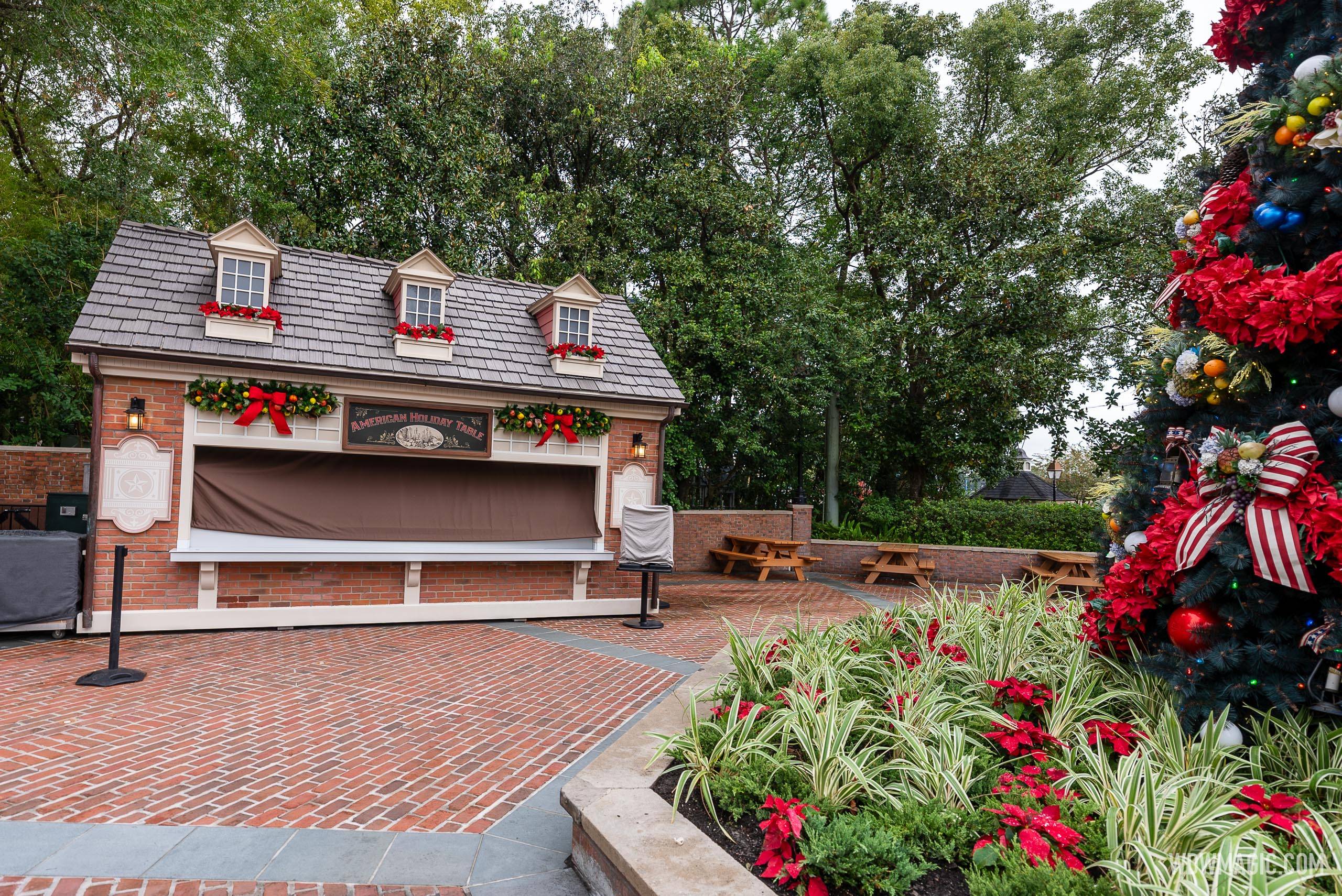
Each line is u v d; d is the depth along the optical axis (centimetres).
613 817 328
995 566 1650
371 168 1634
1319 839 271
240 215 1942
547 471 1095
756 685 483
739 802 339
